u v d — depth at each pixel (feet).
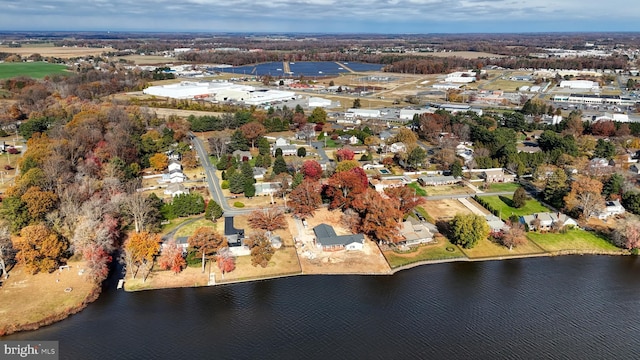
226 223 363.97
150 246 296.51
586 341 244.22
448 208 403.95
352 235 338.75
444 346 240.12
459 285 294.25
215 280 291.99
